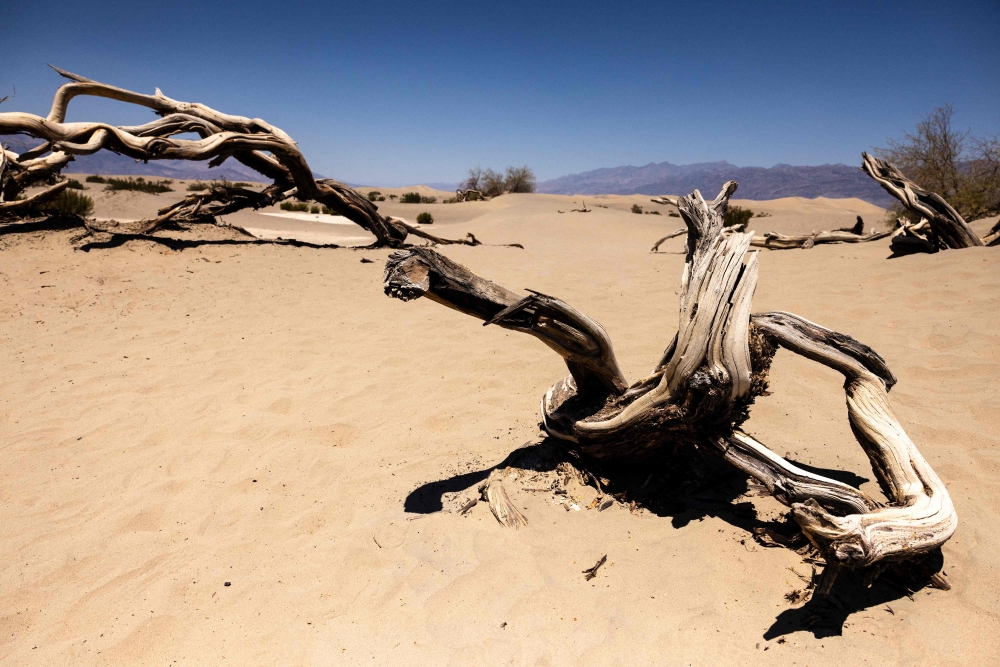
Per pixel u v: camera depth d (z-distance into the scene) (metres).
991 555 2.97
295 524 3.98
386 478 4.45
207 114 12.27
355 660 2.74
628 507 3.75
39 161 12.76
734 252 3.33
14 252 10.89
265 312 9.26
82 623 3.18
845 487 3.06
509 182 60.62
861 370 3.36
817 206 89.69
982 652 2.41
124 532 4.04
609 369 3.92
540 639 2.74
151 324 8.62
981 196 15.80
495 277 11.77
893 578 2.88
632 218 30.55
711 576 3.04
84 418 5.83
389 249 15.33
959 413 4.53
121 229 13.34
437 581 3.22
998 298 6.71
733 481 3.93
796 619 2.71
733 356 3.18
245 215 26.72
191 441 5.28
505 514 3.72
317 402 5.95
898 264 8.99
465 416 5.47
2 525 4.15
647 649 2.62
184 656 2.89
